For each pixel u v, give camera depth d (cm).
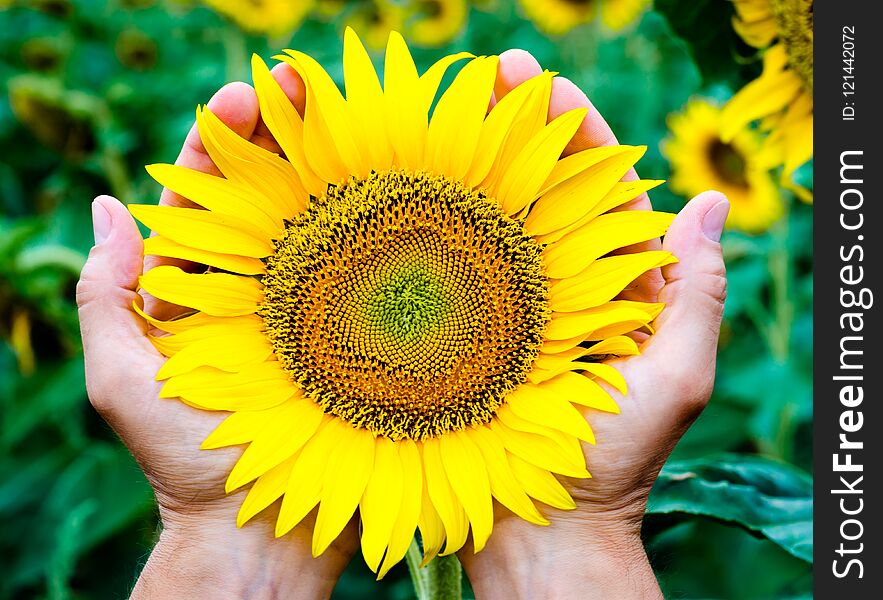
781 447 82
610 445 56
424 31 112
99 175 93
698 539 80
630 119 101
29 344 80
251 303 58
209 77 102
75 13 114
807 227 90
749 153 81
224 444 56
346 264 58
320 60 105
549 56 111
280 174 58
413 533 56
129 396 56
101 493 80
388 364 58
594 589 56
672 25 68
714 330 56
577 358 59
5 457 83
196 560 57
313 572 58
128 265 57
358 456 57
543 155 58
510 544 57
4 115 100
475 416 58
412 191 58
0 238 77
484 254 58
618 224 57
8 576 79
